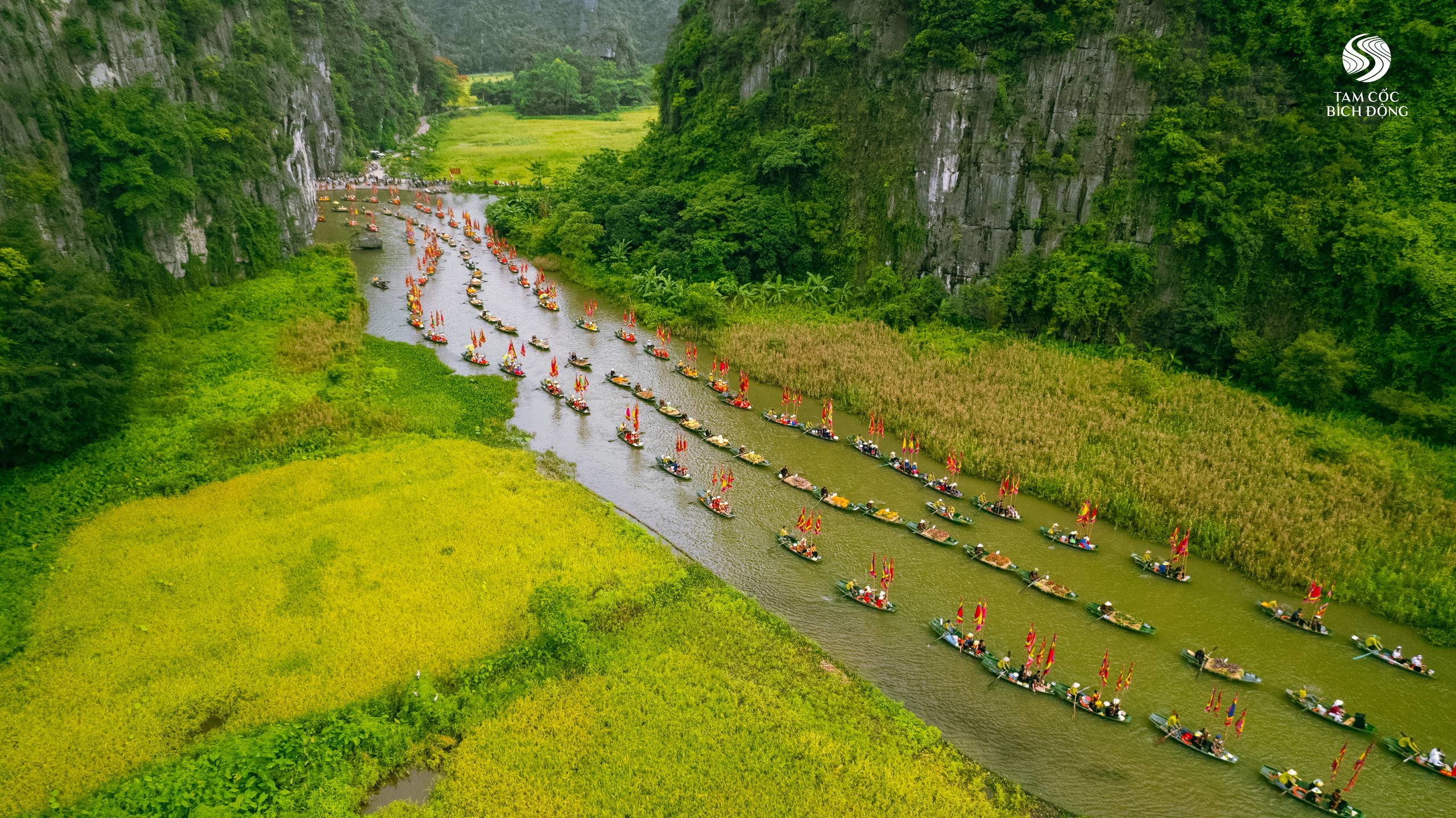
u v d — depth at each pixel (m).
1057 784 33.91
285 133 110.19
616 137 198.38
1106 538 51.56
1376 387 62.47
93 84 69.81
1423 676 40.22
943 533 50.88
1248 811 32.97
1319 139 67.50
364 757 33.06
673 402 69.75
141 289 72.81
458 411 65.56
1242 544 48.47
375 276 102.12
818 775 33.22
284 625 40.12
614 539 49.03
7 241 53.53
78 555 44.31
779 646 40.94
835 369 73.00
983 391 66.25
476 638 39.97
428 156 176.12
